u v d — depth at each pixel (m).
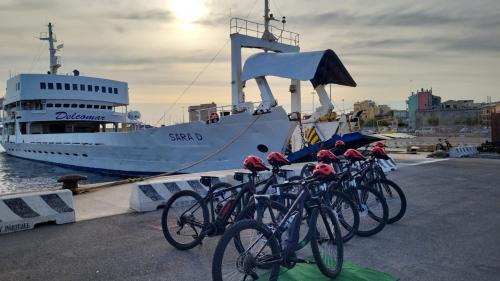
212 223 4.43
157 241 5.10
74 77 26.50
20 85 25.56
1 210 5.48
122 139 19.16
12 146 34.91
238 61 15.68
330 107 14.48
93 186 9.41
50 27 30.98
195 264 4.25
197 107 16.72
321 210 3.82
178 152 16.25
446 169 13.62
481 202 7.53
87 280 3.82
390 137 14.25
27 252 4.66
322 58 12.83
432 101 101.62
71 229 5.68
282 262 3.41
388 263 4.14
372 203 5.25
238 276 3.27
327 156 5.61
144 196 6.85
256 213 3.84
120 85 28.94
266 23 16.78
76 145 23.48
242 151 14.09
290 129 12.87
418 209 6.88
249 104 14.33
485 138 37.53
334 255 3.83
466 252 4.50
